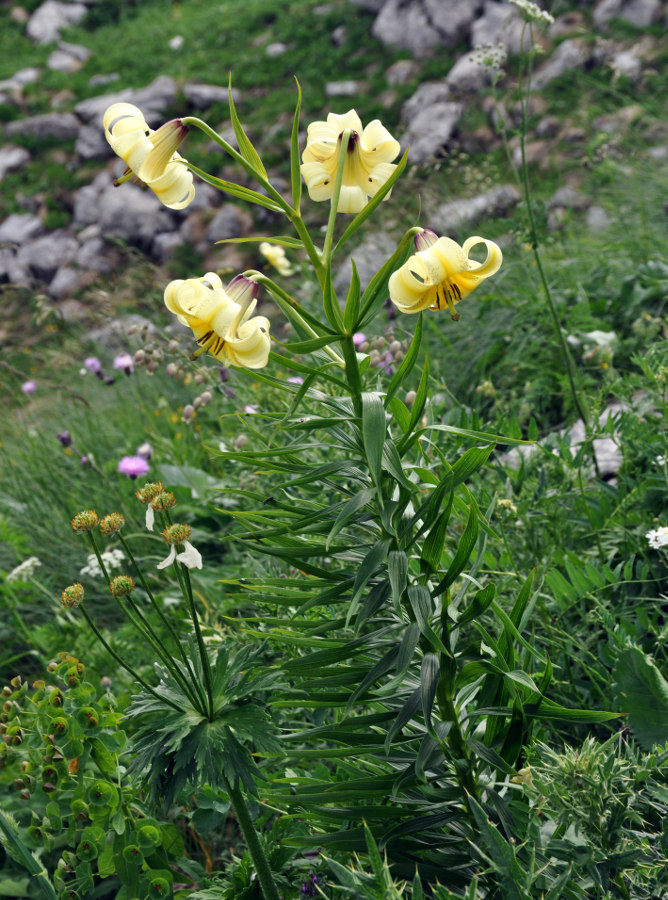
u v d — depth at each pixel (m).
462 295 0.88
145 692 1.10
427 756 0.99
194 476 2.20
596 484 1.47
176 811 1.30
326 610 1.28
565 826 0.94
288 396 1.71
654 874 0.88
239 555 1.84
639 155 3.48
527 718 1.05
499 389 2.30
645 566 1.31
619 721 1.18
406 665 0.94
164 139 0.89
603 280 2.45
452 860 1.03
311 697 1.02
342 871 0.85
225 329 0.86
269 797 1.04
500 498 1.46
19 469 2.61
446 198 3.69
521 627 1.06
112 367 3.44
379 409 0.91
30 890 1.23
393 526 0.99
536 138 4.71
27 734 1.22
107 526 1.07
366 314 0.93
